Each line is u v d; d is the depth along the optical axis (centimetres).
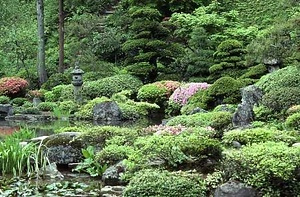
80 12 2341
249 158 542
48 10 2444
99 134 771
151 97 1519
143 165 639
